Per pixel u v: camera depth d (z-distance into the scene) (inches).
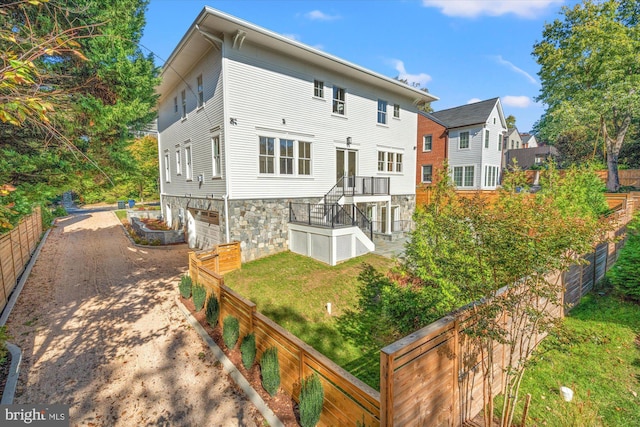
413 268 234.8
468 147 903.1
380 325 264.5
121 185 1081.4
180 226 621.9
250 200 431.2
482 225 133.7
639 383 177.0
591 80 738.2
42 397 168.1
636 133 1010.1
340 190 543.5
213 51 423.5
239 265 400.8
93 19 241.9
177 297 313.4
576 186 362.3
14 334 235.5
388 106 633.0
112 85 280.2
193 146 525.0
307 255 447.2
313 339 246.8
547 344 161.9
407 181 693.9
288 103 463.5
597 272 308.8
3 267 293.0
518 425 149.9
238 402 166.6
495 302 129.2
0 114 101.0
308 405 135.6
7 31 120.3
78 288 338.6
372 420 113.3
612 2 673.6
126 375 188.9
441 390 131.0
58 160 269.9
